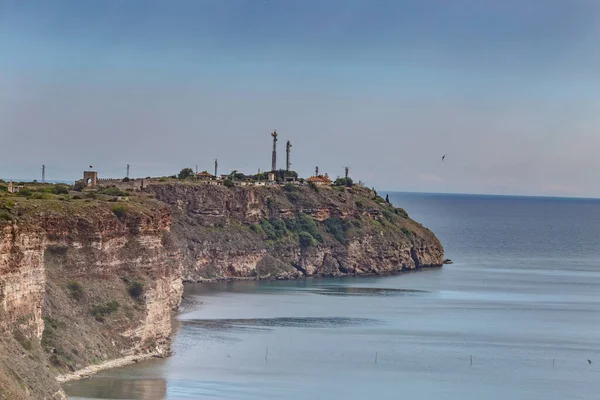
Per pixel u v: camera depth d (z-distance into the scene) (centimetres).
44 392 12044
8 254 12619
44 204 16862
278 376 15862
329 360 17275
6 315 12431
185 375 15450
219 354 17262
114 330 16050
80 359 14925
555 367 17350
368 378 16050
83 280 16362
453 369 16950
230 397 14362
